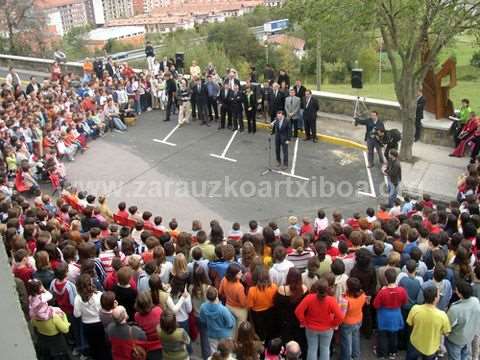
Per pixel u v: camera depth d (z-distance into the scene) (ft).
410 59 55.26
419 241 31.32
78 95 75.56
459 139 59.93
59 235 33.81
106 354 26.66
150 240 31.07
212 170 61.31
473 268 27.91
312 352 25.76
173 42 181.06
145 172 61.62
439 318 24.47
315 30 57.93
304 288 25.86
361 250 27.35
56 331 25.39
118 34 303.07
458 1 50.90
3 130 58.29
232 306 26.35
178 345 22.86
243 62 167.02
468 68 121.19
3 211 40.96
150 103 79.66
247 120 69.77
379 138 58.23
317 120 71.92
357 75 69.00
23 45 162.50
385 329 26.84
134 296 26.37
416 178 56.34
